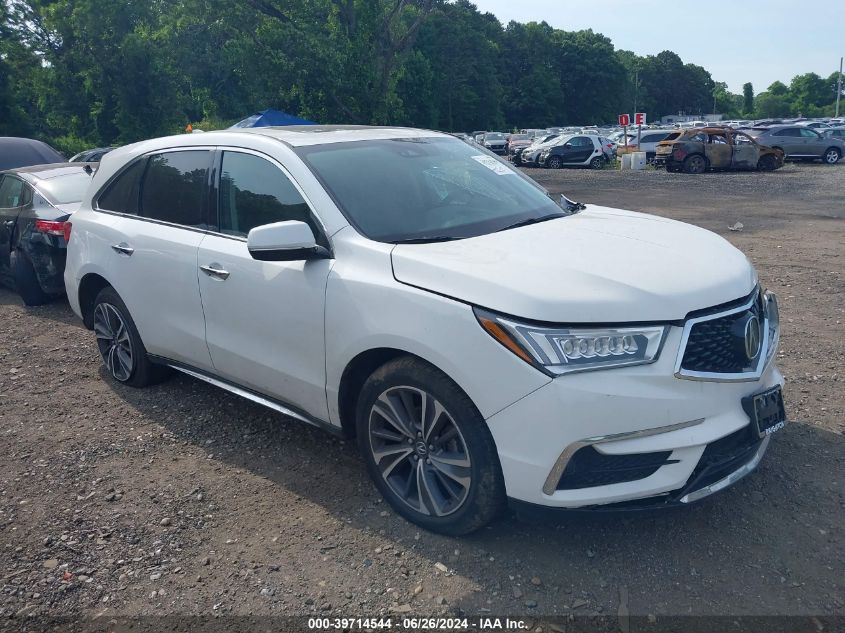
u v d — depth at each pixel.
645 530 3.37
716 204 16.80
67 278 5.47
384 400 3.39
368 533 3.41
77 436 4.55
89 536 3.47
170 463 4.16
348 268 3.46
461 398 3.07
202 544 3.38
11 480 4.03
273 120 22.28
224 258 4.07
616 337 2.85
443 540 3.33
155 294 4.59
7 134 34.78
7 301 8.30
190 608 2.97
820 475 3.78
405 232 3.60
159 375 5.25
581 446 2.84
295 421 4.65
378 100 27.98
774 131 32.09
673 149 28.06
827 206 15.92
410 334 3.15
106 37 30.83
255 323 3.93
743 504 3.54
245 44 26.50
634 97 130.75
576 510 2.94
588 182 24.83
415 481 3.43
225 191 4.21
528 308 2.88
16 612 2.98
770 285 7.98
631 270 3.10
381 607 2.93
